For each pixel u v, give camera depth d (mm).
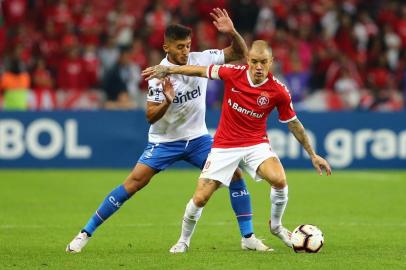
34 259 30281
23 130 65812
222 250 32656
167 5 87438
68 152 66188
